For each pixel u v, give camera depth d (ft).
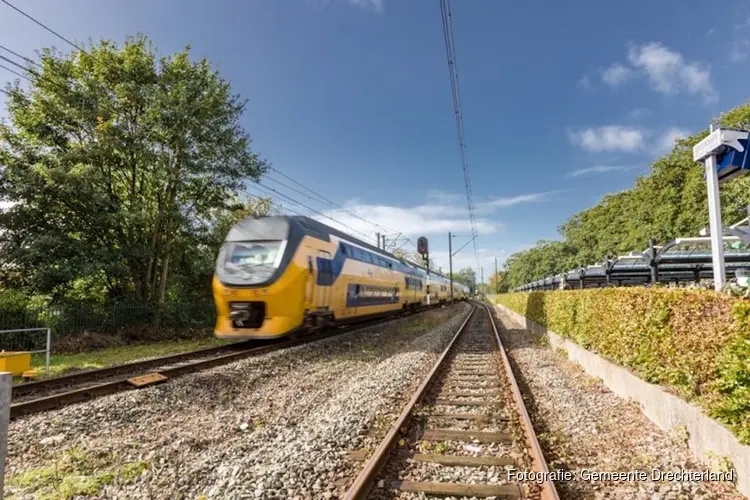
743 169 22.49
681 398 17.58
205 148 71.15
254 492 13.25
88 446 18.40
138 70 69.10
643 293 22.45
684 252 39.01
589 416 21.17
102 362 41.27
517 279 317.42
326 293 50.31
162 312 66.85
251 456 16.37
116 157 65.87
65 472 15.79
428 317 94.63
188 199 76.33
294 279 43.27
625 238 140.97
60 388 28.68
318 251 48.88
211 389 27.55
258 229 45.50
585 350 33.04
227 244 45.09
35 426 20.01
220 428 20.63
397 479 14.21
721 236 22.50
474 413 21.43
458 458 15.66
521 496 12.96
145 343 58.95
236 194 78.43
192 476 14.96
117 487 14.51
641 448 16.93
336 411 22.24
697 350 16.87
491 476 14.29
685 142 100.68
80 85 63.36
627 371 23.93
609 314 27.81
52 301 58.49
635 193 123.54
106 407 22.31
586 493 13.42
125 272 61.46
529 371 33.63
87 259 56.85
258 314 42.52
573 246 236.22
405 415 19.63
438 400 24.22
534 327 63.36
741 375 13.44
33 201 55.62
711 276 53.78
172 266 79.05
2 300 49.85
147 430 20.68
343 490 13.48
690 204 95.86
